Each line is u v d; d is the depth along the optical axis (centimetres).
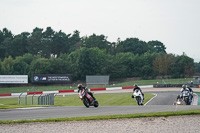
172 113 2314
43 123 2067
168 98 7044
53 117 2336
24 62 16800
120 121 2083
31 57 18725
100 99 7500
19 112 2739
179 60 17712
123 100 7044
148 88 11550
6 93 11644
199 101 6181
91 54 16738
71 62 17112
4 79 12619
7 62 16712
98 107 3156
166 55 17550
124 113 2464
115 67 16738
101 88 11706
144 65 17388
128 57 17975
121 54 18638
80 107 3247
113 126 1922
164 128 1831
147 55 18175
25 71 16425
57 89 12019
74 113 2570
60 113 2586
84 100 3141
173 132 1727
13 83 12762
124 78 16450
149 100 6588
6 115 2527
